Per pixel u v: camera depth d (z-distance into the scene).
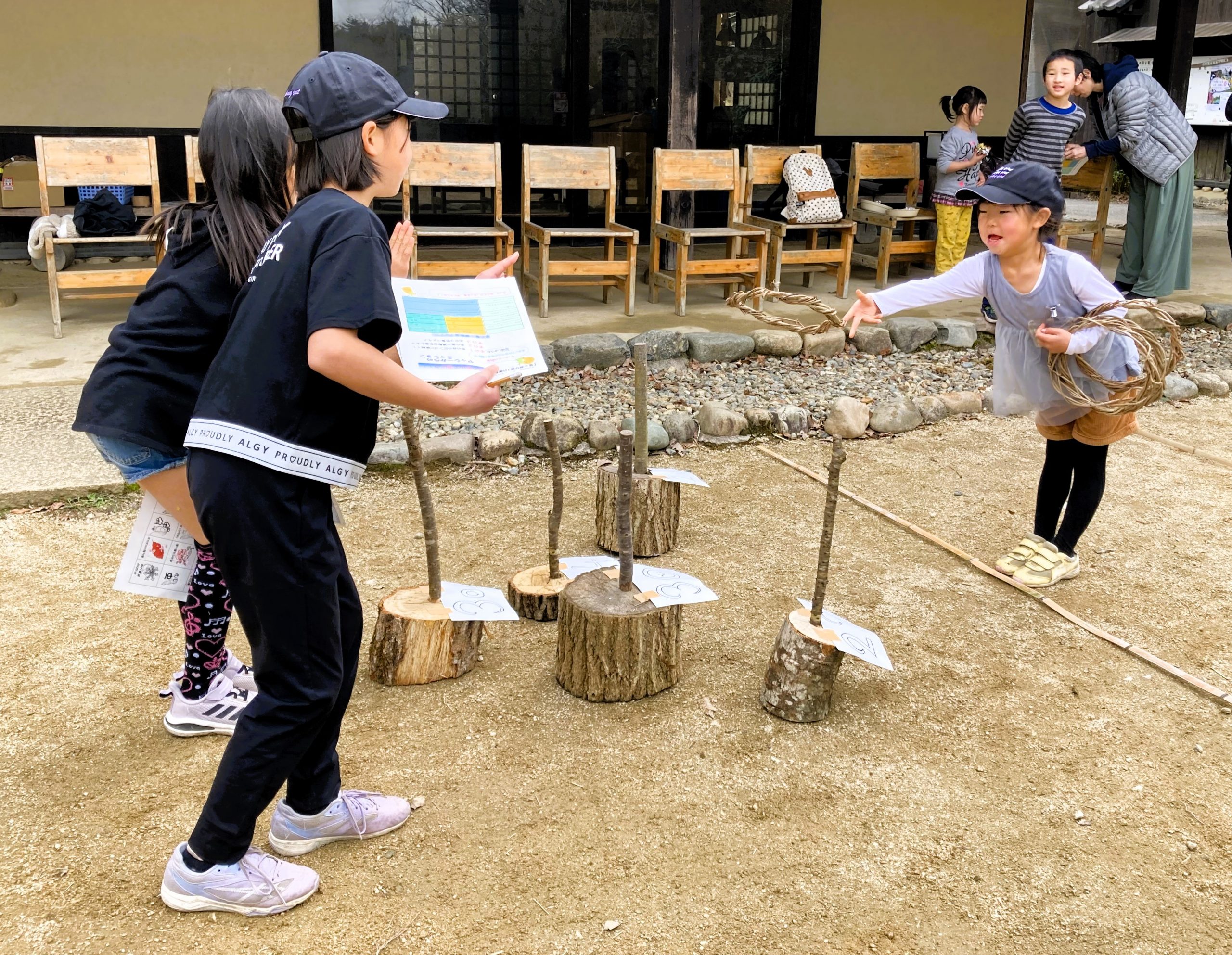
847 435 5.04
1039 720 2.81
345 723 2.71
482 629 3.14
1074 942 2.06
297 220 1.84
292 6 8.32
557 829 2.34
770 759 2.62
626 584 2.88
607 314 6.82
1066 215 13.16
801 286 7.77
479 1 8.96
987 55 10.34
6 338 5.96
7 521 3.83
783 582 3.57
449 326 2.09
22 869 2.16
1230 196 7.46
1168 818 2.43
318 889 2.14
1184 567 3.75
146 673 2.92
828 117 10.01
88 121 8.01
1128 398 3.11
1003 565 3.65
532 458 4.61
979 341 6.49
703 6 9.55
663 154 6.93
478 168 6.61
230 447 1.80
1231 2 17.38
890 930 2.07
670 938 2.03
